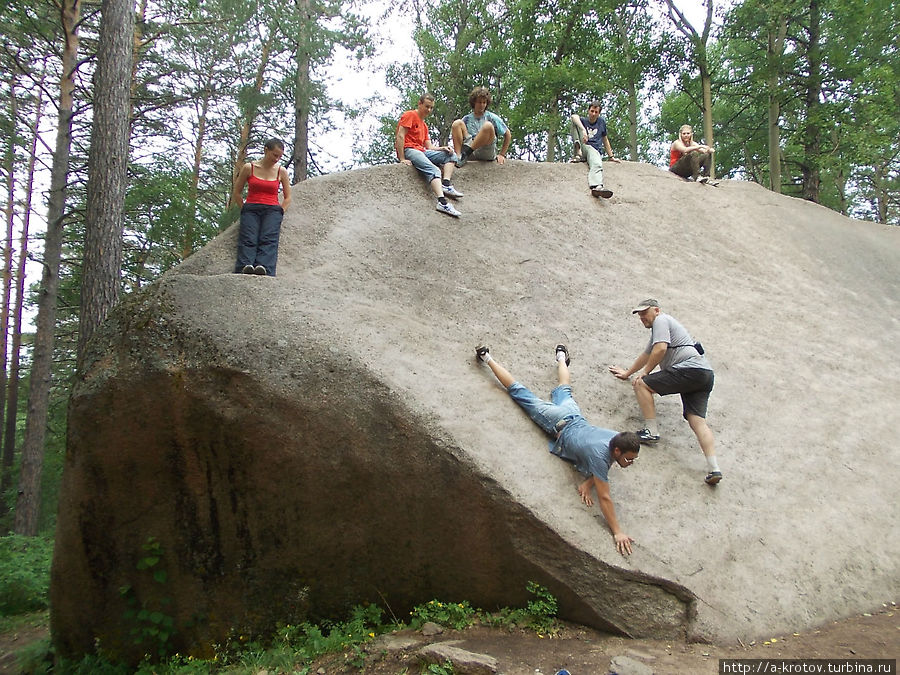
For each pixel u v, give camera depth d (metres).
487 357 5.21
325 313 4.98
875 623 4.07
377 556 4.52
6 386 21.25
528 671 3.41
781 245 8.48
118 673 4.95
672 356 5.03
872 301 8.06
